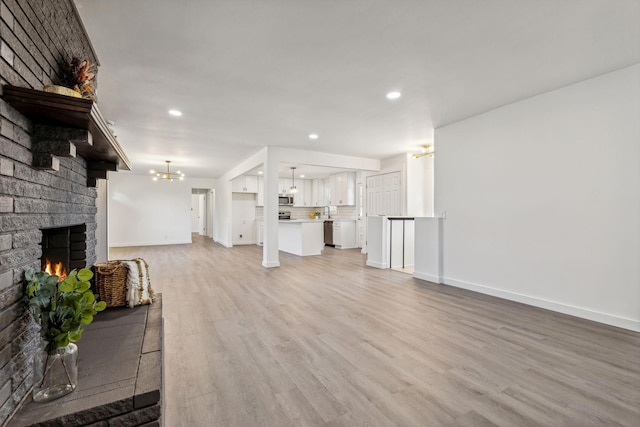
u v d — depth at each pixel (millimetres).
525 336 2574
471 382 1887
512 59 2527
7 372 1087
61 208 1777
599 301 2898
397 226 5973
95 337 1654
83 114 1265
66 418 1088
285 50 2367
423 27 2082
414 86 3053
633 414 1581
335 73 2756
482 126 3889
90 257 2508
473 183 4020
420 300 3635
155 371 1334
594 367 2061
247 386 1850
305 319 3002
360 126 4410
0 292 1059
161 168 8352
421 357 2211
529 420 1541
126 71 2664
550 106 3219
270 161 5719
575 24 2049
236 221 9891
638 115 2652
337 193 9477
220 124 4254
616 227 2791
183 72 2703
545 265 3295
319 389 1818
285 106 3576
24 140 1261
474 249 4031
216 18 1967
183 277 4883
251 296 3812
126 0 1777
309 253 7594
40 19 1373
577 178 3033
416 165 6551
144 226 9633
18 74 1184
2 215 1079
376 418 1562
